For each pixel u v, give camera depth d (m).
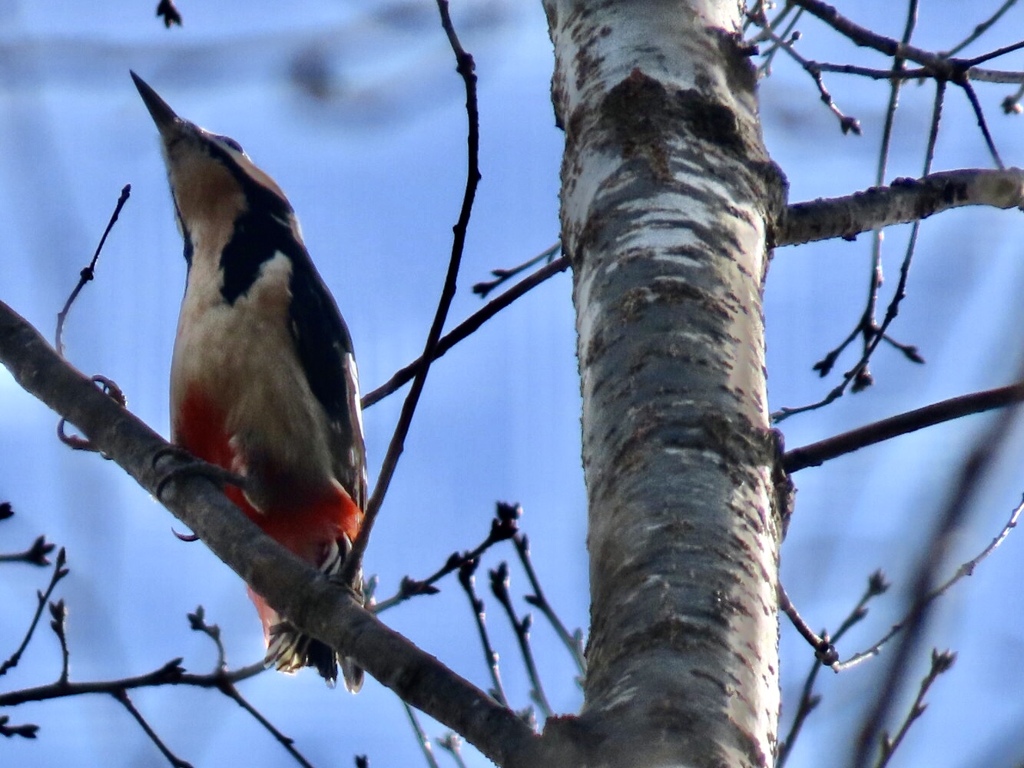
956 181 9.55
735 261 7.21
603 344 6.91
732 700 5.54
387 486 6.98
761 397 6.75
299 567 6.87
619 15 8.19
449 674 6.00
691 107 7.77
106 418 8.16
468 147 7.01
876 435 7.93
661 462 6.34
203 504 7.53
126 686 9.48
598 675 5.77
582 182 7.68
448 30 7.04
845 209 9.16
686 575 5.92
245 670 9.66
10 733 9.31
